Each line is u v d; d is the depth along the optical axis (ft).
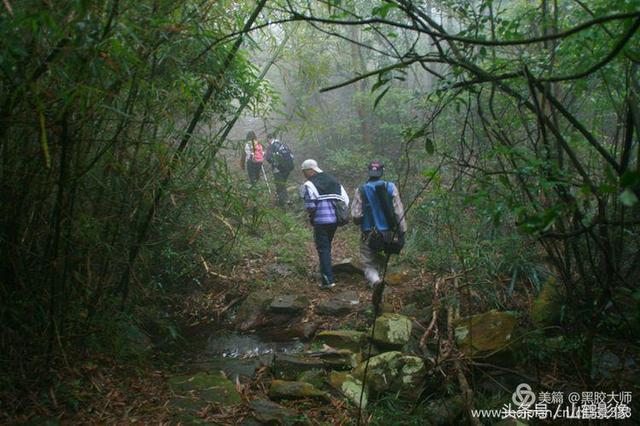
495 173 7.37
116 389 11.30
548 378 11.84
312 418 10.83
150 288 16.37
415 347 13.67
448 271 18.08
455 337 13.23
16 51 6.86
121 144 10.94
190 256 17.95
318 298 18.42
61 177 9.48
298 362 12.91
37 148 9.73
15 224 10.23
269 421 10.42
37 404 10.13
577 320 10.28
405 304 17.13
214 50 11.24
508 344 12.10
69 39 7.60
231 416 10.60
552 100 6.40
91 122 9.70
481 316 13.50
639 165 7.45
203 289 18.24
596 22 4.66
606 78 9.57
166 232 15.88
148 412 10.64
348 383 11.83
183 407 10.89
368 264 17.16
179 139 11.94
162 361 13.52
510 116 10.84
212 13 10.85
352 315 16.75
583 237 11.56
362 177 34.65
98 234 11.44
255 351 14.62
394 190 16.53
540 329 11.98
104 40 7.47
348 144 36.60
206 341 15.29
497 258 16.57
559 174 7.38
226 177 12.67
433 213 19.67
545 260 15.49
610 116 13.32
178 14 9.95
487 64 10.51
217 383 11.93
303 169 19.58
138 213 13.20
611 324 9.87
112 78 9.18
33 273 11.07
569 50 9.16
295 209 30.35
